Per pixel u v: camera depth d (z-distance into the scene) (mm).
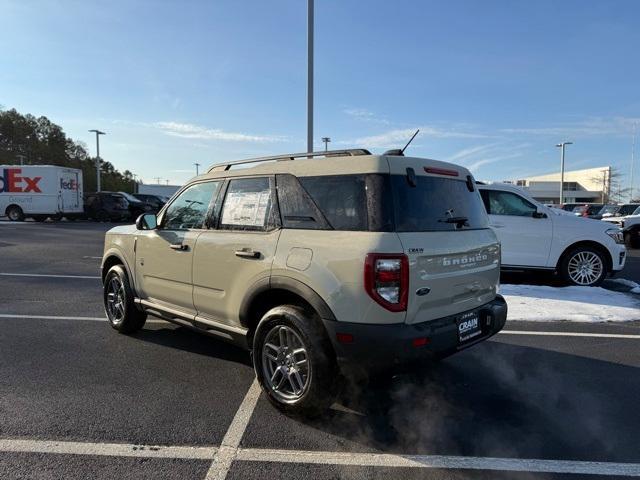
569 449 3242
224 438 3322
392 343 3127
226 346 5363
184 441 3271
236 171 4293
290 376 3602
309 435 3385
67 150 78625
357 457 3113
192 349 5246
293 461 3053
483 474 2943
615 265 8688
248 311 3896
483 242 3994
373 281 3119
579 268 8789
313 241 3461
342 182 3479
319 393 3412
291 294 3609
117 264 5875
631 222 17469
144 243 5160
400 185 3395
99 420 3549
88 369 4609
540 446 3279
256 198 4016
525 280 9719
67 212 28906
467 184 4125
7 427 3426
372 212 3262
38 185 28156
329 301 3277
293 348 3604
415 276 3225
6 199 28516
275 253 3660
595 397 4090
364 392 4145
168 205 4977
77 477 2838
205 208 4516
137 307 5438
